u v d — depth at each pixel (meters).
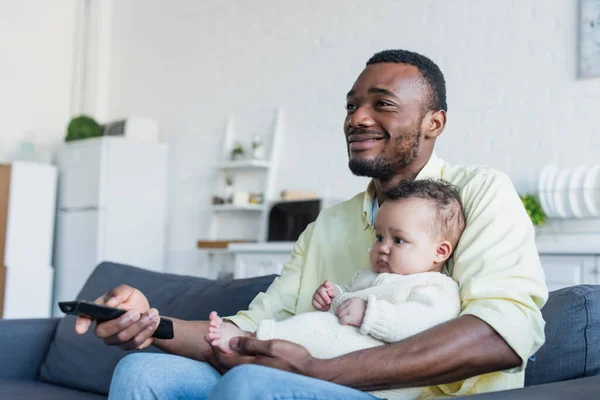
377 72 1.51
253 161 4.90
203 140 5.49
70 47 6.52
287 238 4.55
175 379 1.22
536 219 3.53
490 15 3.92
